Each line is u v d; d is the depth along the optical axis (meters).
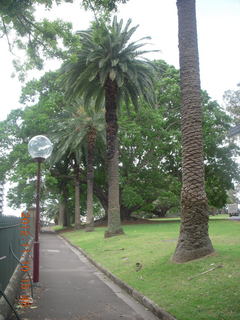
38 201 9.60
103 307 7.34
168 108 40.72
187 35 10.98
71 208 53.84
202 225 10.01
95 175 43.44
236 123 43.94
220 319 5.69
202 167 10.35
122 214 44.22
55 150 35.25
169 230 23.67
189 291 7.48
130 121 35.94
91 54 21.33
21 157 36.53
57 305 7.44
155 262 10.75
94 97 25.66
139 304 7.63
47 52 12.40
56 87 39.53
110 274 10.82
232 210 43.31
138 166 39.91
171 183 40.66
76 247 20.86
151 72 23.28
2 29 12.63
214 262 9.13
